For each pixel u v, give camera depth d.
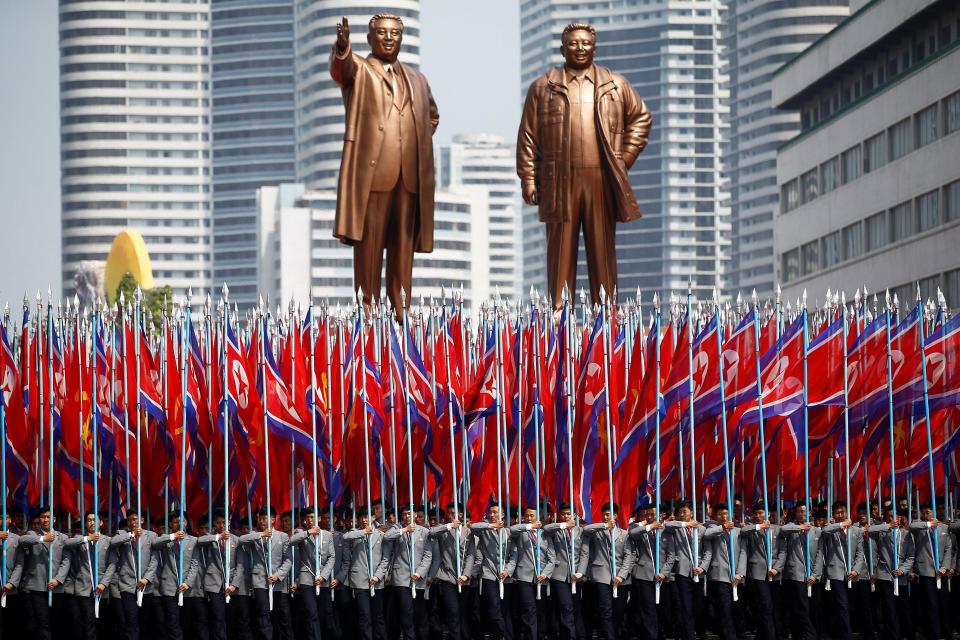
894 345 43.06
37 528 38.03
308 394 41.78
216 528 38.31
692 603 38.62
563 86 50.25
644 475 41.09
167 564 37.81
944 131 100.56
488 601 38.19
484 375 41.25
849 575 39.44
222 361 40.59
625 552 38.56
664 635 40.97
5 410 40.59
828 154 122.50
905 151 107.38
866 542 40.16
